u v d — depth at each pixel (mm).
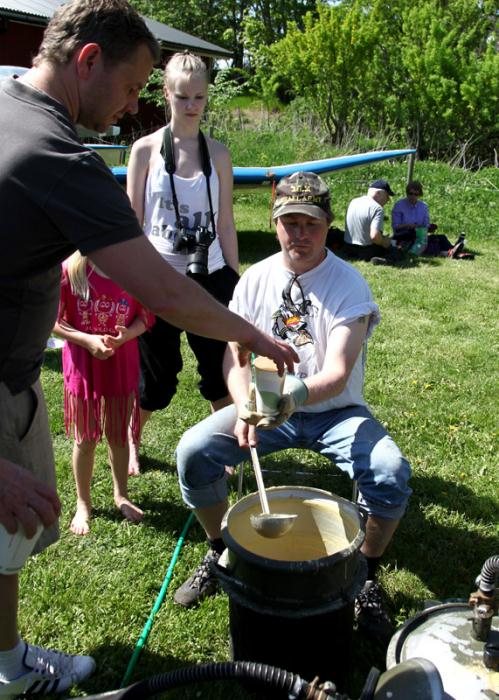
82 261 2834
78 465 3105
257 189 9680
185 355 5328
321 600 1985
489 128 18969
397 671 1531
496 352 5633
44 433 2123
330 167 10422
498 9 22594
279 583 1950
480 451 3951
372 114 20078
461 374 5137
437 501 3428
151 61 1746
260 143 16188
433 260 9289
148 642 2479
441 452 3922
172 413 4332
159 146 3393
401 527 3184
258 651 2100
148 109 18578
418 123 19453
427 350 5641
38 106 1641
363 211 8945
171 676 1429
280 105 23734
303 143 16234
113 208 1631
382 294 7379
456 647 1817
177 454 2553
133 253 1656
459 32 21188
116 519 3189
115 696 1413
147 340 3406
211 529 2680
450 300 7223
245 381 2588
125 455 3168
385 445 2496
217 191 3453
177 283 1718
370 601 2527
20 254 1671
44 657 2244
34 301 1815
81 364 2961
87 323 2932
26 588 2701
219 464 2545
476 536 3160
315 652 2068
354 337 2527
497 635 1792
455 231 11641
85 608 2617
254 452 2389
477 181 14352
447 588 2793
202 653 2441
